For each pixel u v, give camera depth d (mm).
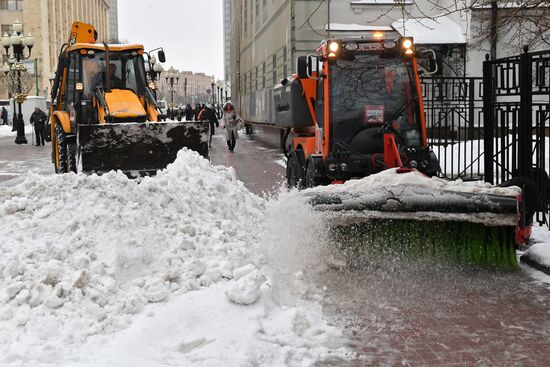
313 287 6277
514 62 8914
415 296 6117
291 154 11828
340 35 23344
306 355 4609
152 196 6902
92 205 6387
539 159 8734
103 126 12016
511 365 4555
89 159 12047
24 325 4633
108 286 5246
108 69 14039
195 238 6371
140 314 5023
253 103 35562
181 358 4348
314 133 11344
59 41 93750
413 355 4723
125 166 12195
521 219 7133
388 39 10336
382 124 10164
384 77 10258
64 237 5961
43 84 84188
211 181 7773
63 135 14445
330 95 10172
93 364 4129
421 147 10086
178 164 8070
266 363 4379
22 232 5996
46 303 4859
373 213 6930
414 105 10227
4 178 16344
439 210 6875
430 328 5273
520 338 5059
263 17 31281
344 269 6953
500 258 7047
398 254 7043
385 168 9641
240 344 4520
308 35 23062
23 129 32188
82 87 14250
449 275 6816
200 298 5297
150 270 5812
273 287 5609
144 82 14828
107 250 5770
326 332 5027
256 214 7824
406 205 6895
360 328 5266
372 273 6848
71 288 5039
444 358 4668
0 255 5566
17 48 34625
